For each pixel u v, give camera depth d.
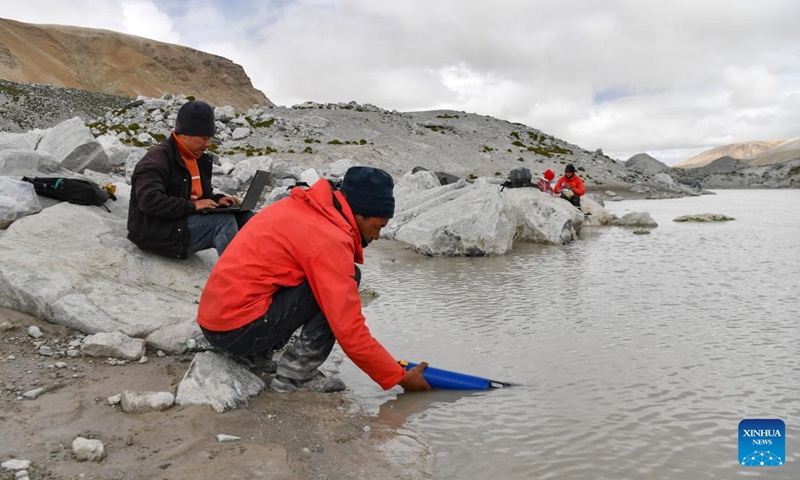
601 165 52.69
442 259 10.60
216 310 3.74
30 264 4.83
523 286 8.11
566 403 4.13
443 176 19.67
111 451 3.03
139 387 3.86
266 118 46.06
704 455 3.35
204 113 5.14
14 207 5.54
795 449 3.41
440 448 3.47
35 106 94.31
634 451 3.41
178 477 2.81
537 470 3.20
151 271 5.31
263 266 3.71
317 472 3.03
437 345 5.44
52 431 3.18
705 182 73.69
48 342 4.40
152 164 5.04
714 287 7.93
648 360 5.01
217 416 3.54
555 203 14.05
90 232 5.45
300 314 3.88
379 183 3.84
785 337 5.60
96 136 37.59
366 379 4.67
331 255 3.69
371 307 6.89
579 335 5.75
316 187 3.86
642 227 16.67
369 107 58.34
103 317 4.61
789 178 72.56
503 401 4.19
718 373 4.68
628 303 7.05
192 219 5.21
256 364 4.39
